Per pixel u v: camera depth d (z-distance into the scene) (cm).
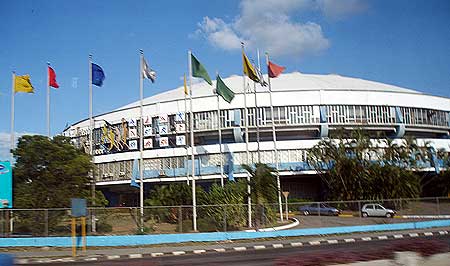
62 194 2762
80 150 3122
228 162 5916
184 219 2923
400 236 2806
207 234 2728
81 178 2880
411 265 828
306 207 3631
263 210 3181
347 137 5562
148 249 2395
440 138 6838
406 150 5503
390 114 6288
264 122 6056
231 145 5975
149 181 6153
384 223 3319
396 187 5022
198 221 2892
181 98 6744
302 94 6116
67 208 2591
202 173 5953
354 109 6191
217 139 6412
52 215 2553
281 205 3516
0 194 2719
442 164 5941
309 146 5934
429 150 5844
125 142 6438
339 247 2261
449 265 841
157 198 3609
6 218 2494
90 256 2120
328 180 5534
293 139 6278
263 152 5919
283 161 5909
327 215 3625
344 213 3572
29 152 2825
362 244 2400
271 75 4109
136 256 2138
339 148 5334
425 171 6038
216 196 3409
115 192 7412
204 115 6175
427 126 6481
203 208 2955
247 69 3719
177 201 3541
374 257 908
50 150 2869
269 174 3469
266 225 3228
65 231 2567
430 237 2677
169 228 2847
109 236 2533
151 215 2809
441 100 6681
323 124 6044
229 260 1859
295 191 6444
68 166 2833
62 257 2088
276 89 6500
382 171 5103
